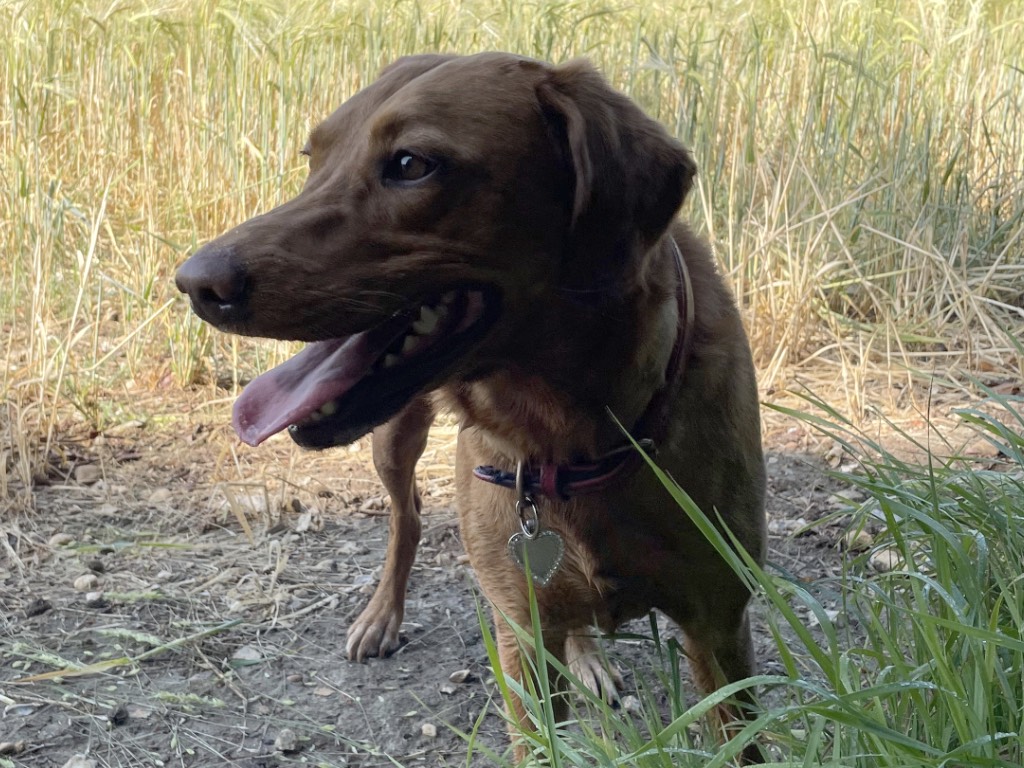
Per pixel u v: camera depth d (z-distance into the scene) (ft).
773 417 4.09
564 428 1.97
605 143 1.86
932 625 1.63
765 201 4.77
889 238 4.63
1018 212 5.16
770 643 2.73
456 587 3.14
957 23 6.07
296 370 1.94
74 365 4.22
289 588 3.05
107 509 3.43
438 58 2.01
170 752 2.36
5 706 2.48
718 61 5.09
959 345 4.60
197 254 1.76
